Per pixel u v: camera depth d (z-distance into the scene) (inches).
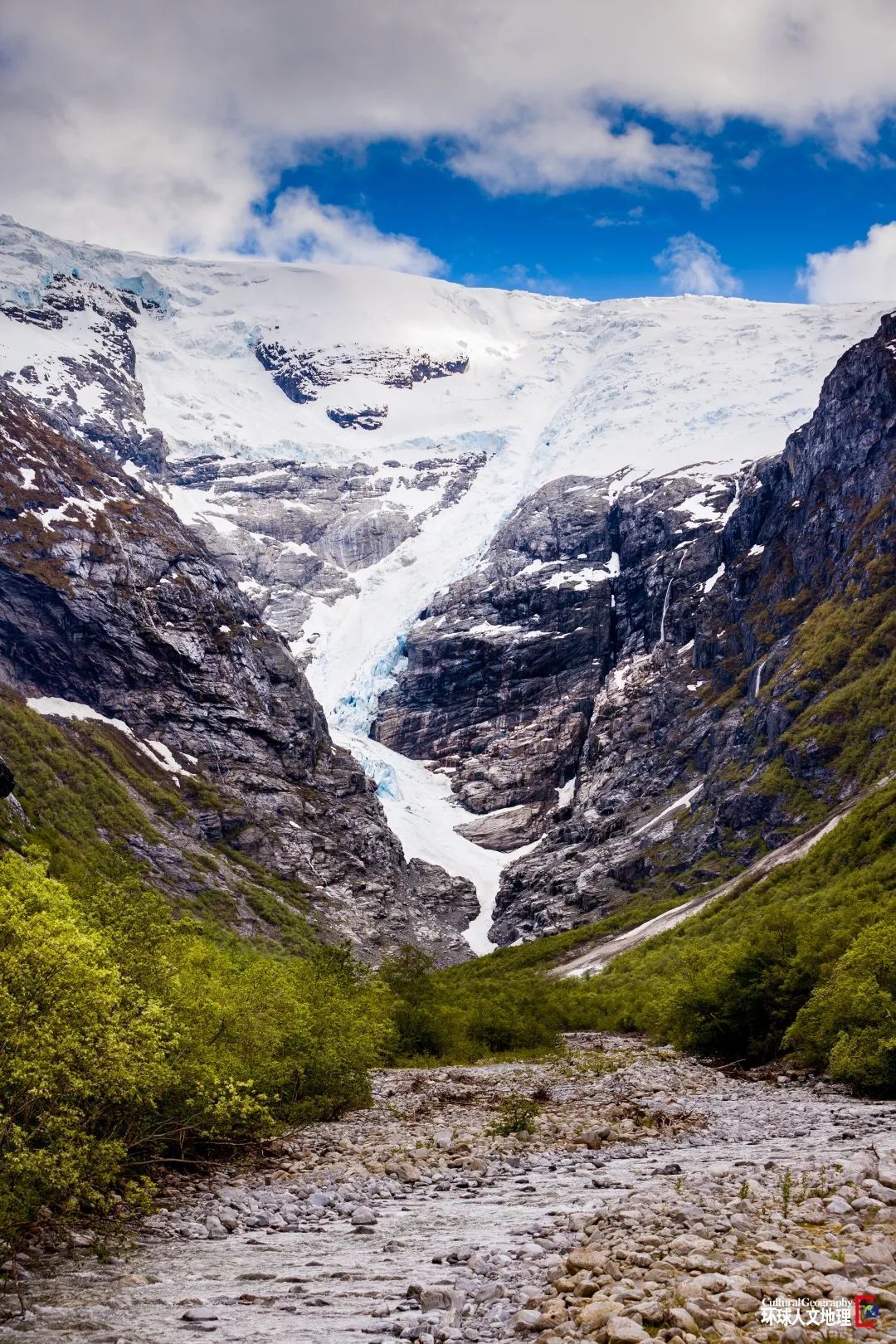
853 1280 633.6
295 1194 1105.4
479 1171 1253.1
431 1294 665.6
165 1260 826.2
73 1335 623.8
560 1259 743.7
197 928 1615.4
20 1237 851.4
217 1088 1186.0
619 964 5743.1
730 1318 569.3
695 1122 1585.9
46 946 828.6
